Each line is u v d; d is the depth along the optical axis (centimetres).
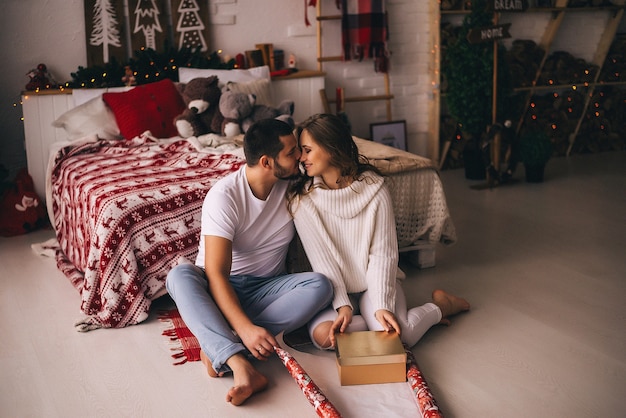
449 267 341
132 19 459
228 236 238
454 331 271
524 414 213
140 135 400
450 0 526
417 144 562
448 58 502
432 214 331
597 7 559
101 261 281
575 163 561
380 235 257
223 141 385
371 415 212
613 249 360
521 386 229
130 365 248
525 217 421
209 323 229
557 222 409
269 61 493
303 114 499
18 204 409
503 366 242
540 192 477
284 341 260
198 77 423
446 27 532
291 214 257
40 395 229
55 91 429
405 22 534
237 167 324
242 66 485
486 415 212
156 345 264
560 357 248
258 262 257
